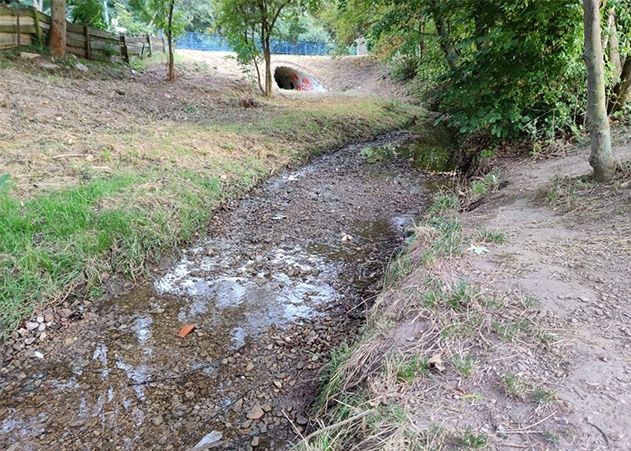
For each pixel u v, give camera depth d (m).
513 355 1.91
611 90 5.97
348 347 2.47
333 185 6.20
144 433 2.12
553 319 2.13
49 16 9.74
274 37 14.83
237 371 2.55
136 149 5.68
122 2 20.84
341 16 14.56
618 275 2.48
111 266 3.42
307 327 2.97
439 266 2.80
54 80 7.91
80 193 4.05
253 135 7.50
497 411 1.63
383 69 18.84
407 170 7.13
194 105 9.43
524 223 3.53
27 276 3.01
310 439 1.80
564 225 3.31
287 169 6.75
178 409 2.27
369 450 1.52
